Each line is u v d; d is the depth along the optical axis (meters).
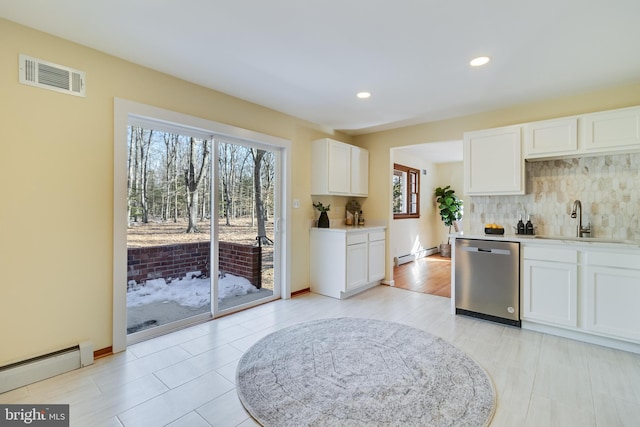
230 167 3.34
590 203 3.07
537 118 3.29
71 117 2.17
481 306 3.14
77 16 1.87
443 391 1.91
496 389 1.94
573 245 2.64
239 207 3.44
